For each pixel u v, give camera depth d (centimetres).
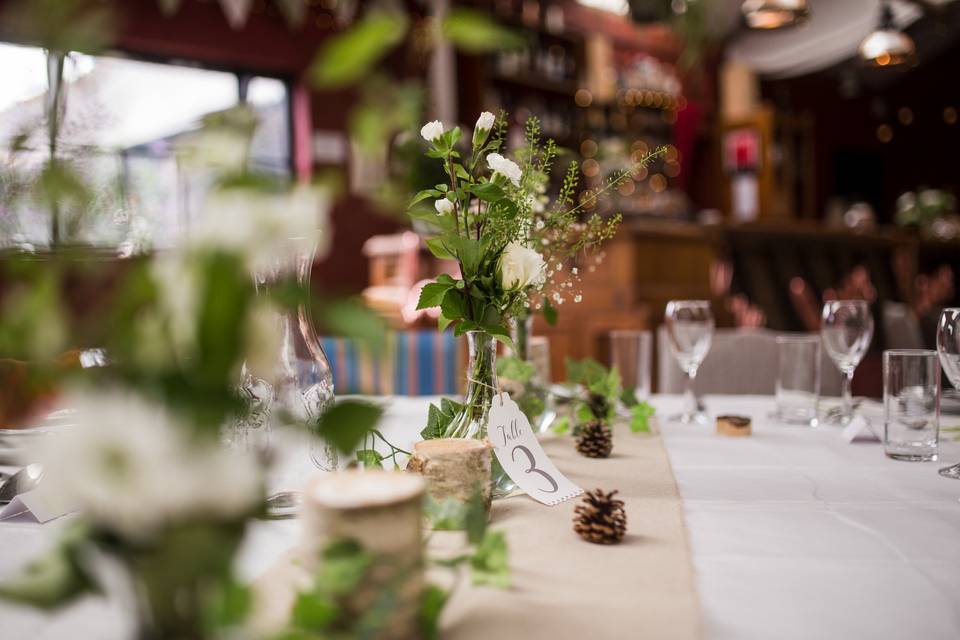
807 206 600
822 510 90
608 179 114
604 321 381
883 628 58
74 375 35
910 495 97
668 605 61
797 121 586
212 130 35
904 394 117
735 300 419
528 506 92
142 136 448
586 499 78
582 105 552
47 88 34
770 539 79
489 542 61
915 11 537
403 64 496
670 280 393
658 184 580
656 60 665
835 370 208
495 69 520
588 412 137
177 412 35
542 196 118
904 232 550
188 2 443
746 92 714
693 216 505
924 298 575
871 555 74
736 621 60
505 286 94
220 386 36
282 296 37
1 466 107
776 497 96
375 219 515
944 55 934
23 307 34
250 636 39
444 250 97
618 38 634
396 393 209
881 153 955
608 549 75
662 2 161
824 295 448
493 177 96
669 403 175
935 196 555
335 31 497
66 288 35
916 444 117
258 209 35
